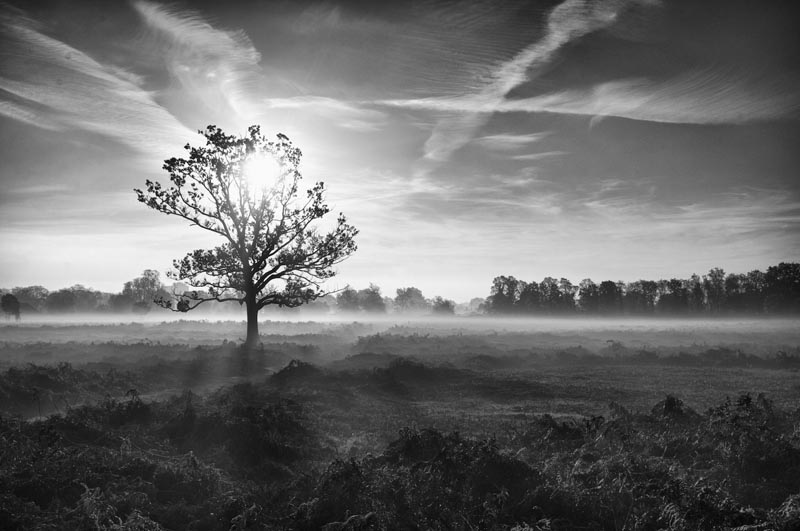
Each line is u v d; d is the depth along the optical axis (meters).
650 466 8.49
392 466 8.97
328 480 7.77
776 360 27.12
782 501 7.94
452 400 17.81
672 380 21.88
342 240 36.75
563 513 7.52
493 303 153.88
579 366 27.53
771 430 10.07
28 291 184.88
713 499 7.24
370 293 175.62
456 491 7.92
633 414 13.02
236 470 9.81
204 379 22.02
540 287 148.38
